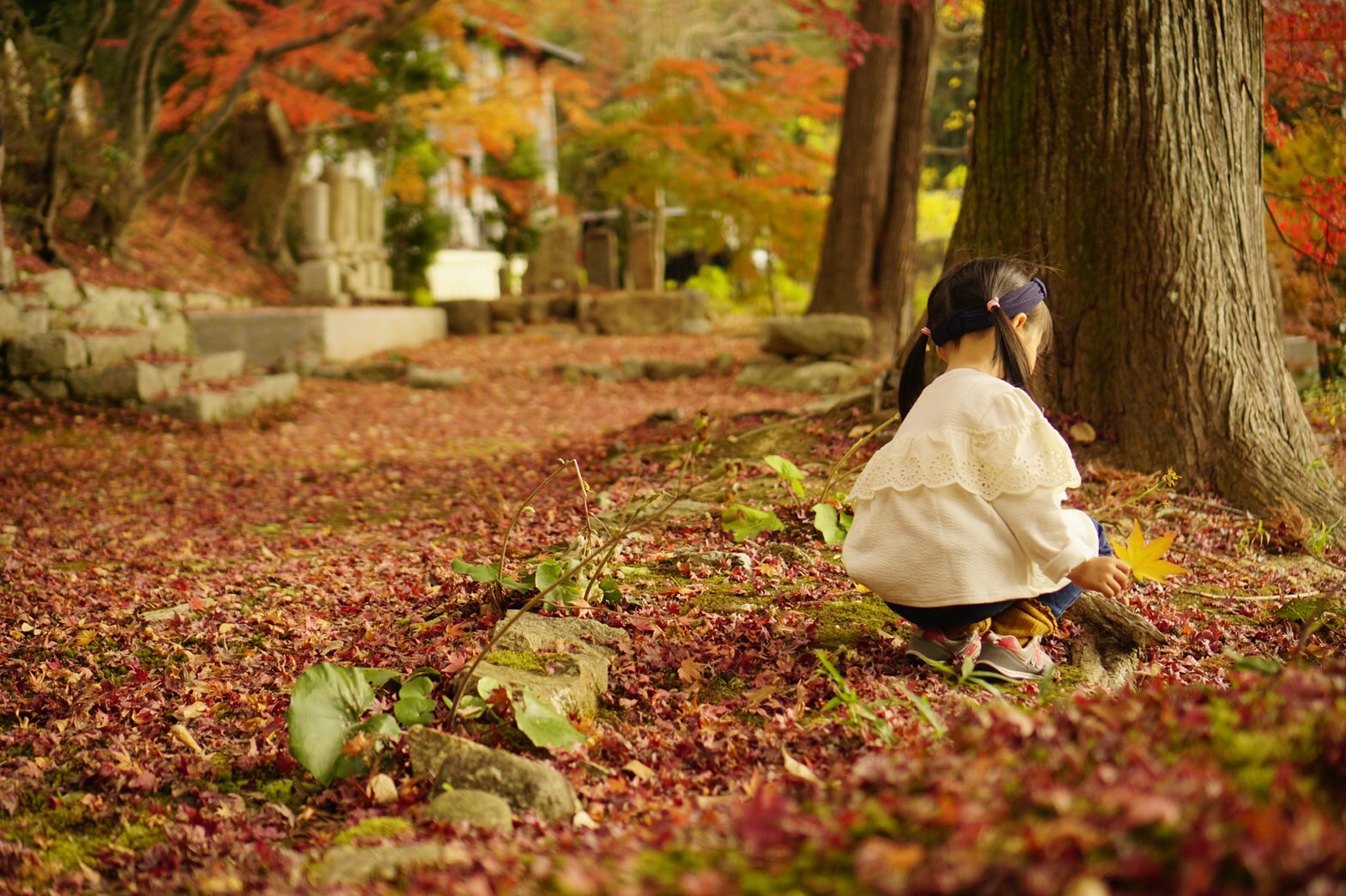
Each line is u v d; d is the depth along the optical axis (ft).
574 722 8.64
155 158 60.70
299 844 7.15
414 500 22.94
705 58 85.25
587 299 62.80
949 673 8.93
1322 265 21.80
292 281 59.11
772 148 68.23
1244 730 4.51
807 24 37.06
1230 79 16.72
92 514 21.84
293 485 25.25
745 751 7.94
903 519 8.91
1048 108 17.28
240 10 51.85
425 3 50.67
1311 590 12.51
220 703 9.98
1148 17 16.57
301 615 12.91
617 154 88.84
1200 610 11.76
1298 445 16.37
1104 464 16.38
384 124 67.72
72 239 43.65
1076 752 4.70
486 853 5.60
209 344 45.29
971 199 18.43
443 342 57.06
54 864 7.22
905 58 48.11
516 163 80.53
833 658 9.77
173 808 8.10
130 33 42.37
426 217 73.67
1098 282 16.98
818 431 19.72
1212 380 16.14
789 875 3.90
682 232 79.77
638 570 12.64
